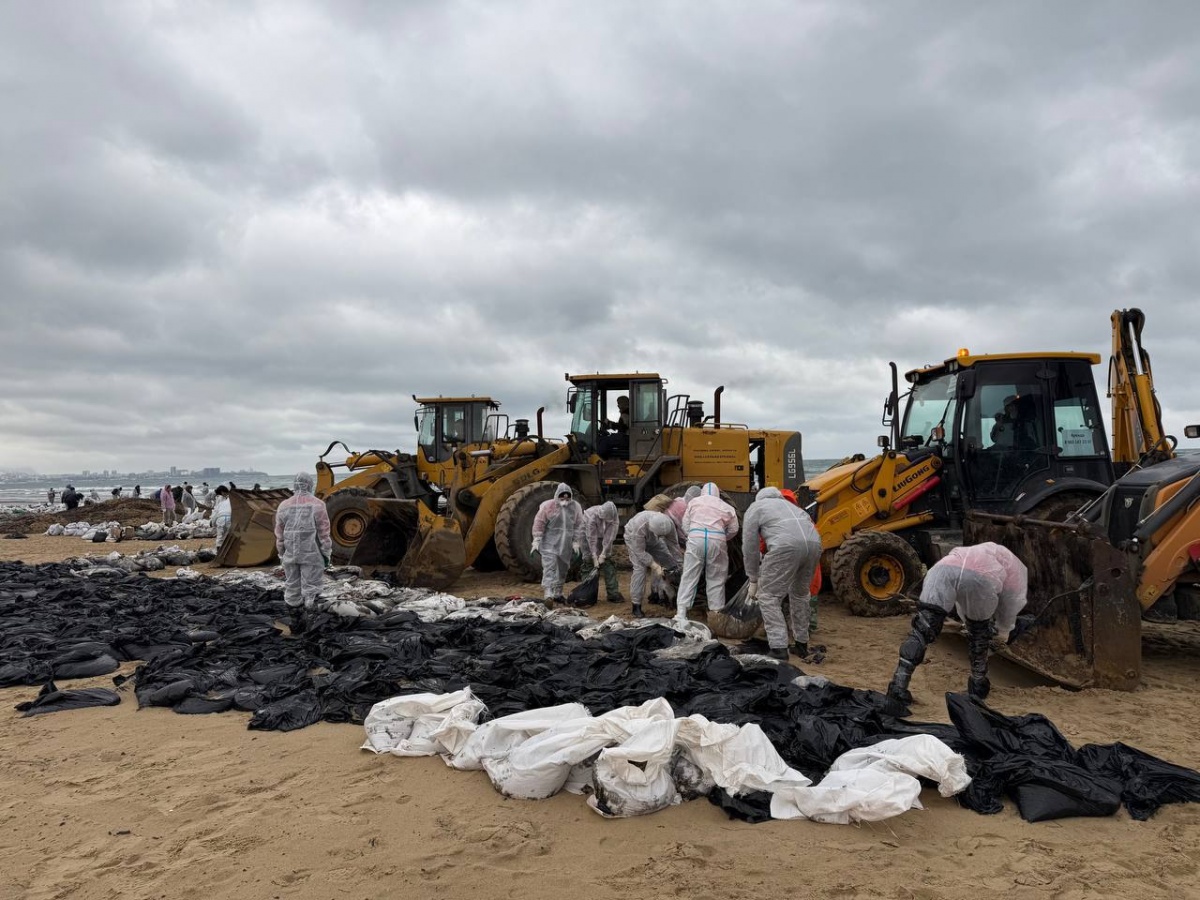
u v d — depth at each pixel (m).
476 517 12.55
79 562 14.24
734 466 13.70
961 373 9.58
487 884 3.18
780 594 7.06
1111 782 3.96
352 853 3.46
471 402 15.80
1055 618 6.46
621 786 3.78
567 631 7.88
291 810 3.94
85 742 5.09
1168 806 3.92
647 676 5.81
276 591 10.93
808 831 3.62
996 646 6.88
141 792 4.23
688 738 4.05
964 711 4.52
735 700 5.11
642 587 9.32
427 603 9.32
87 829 3.78
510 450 13.84
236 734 5.23
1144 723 5.26
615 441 13.77
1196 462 7.04
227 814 3.91
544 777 3.98
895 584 9.37
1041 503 8.84
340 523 14.67
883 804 3.61
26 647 7.66
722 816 3.79
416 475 15.31
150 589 11.24
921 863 3.33
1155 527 6.46
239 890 3.16
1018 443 9.41
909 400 11.05
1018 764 4.00
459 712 4.75
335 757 4.71
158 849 3.55
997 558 5.74
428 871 3.29
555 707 4.55
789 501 7.32
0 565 13.99
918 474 9.91
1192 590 6.48
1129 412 8.84
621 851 3.45
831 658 7.29
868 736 4.47
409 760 4.62
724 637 8.18
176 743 5.06
